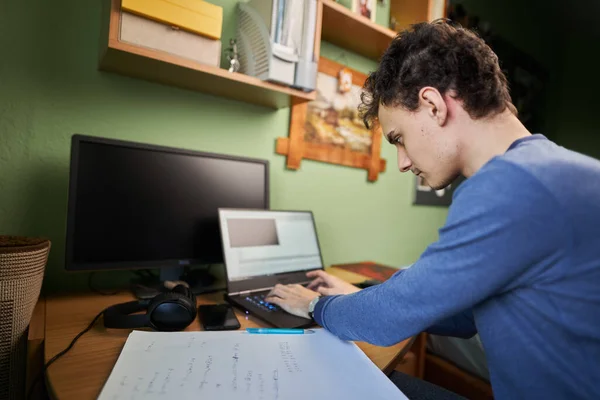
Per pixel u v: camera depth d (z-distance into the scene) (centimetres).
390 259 204
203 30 101
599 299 48
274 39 110
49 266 104
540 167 50
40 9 99
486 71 60
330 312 72
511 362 54
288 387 52
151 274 118
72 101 105
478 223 50
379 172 193
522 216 48
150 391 48
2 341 64
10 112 97
